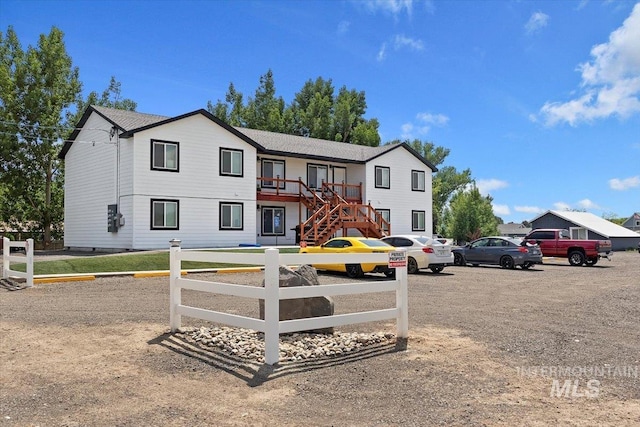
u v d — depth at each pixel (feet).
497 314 33.78
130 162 82.12
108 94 178.29
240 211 93.66
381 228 104.42
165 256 67.15
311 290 22.67
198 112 87.66
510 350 24.06
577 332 28.12
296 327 22.21
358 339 25.38
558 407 16.74
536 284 52.80
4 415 15.97
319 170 113.19
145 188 82.17
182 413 16.28
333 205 105.40
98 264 59.88
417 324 30.17
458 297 42.19
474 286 50.47
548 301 39.96
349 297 41.78
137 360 22.13
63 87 114.32
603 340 26.21
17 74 107.76
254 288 22.38
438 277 60.34
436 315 33.32
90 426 15.20
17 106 106.83
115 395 17.88
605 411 16.38
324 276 61.52
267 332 21.47
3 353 23.07
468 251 79.82
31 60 108.37
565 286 51.03
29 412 16.25
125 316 31.78
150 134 82.94
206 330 26.96
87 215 94.22
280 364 21.42
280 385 18.95
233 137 93.20
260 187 101.71
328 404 17.08
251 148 95.96
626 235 175.63
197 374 20.24
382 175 116.88
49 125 108.99
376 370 20.81
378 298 41.27
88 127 94.58
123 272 56.24
